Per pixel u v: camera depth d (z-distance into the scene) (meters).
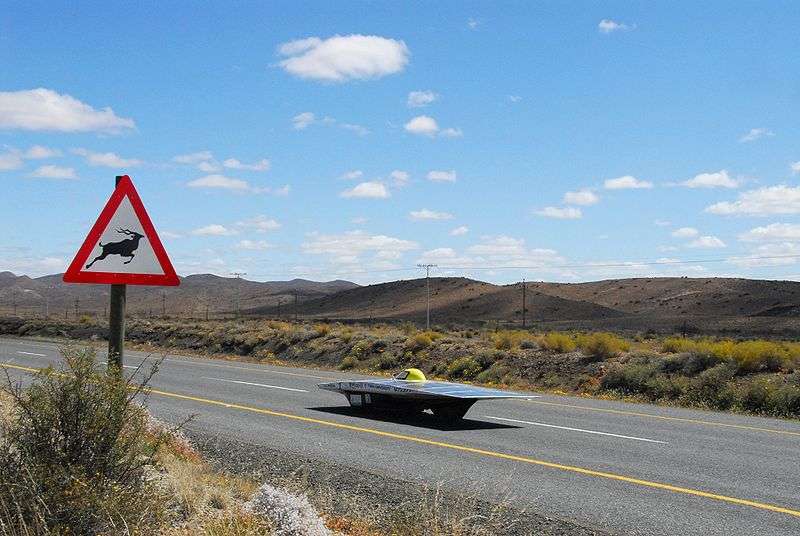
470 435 12.12
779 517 7.35
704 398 20.59
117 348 6.11
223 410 14.85
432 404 13.97
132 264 6.23
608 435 12.54
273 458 9.70
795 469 9.91
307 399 17.03
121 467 5.30
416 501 7.54
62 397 5.21
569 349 27.97
